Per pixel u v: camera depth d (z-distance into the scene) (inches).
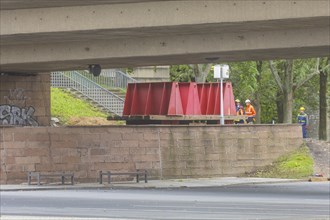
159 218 1326.3
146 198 1777.8
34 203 1635.1
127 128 2397.9
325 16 1642.5
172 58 2094.0
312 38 1847.9
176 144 2493.8
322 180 2471.7
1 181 2186.3
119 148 2373.3
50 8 1800.0
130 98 2783.0
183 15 1717.5
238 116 2942.9
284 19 1669.5
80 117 3201.3
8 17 1829.5
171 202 1670.8
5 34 1838.1
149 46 1977.1
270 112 4269.2
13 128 2210.9
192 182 2342.5
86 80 3503.9
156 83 2748.5
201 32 1871.3
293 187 2192.4
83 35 1878.7
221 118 2760.8
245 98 3747.5
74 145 2292.1
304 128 3248.0
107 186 2162.9
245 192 1996.8
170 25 1729.8
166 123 2748.5
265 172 2623.0
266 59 2230.6
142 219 1311.5
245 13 1681.8
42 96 2701.8
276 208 1536.7
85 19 1777.8
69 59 2054.6
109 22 1761.8
